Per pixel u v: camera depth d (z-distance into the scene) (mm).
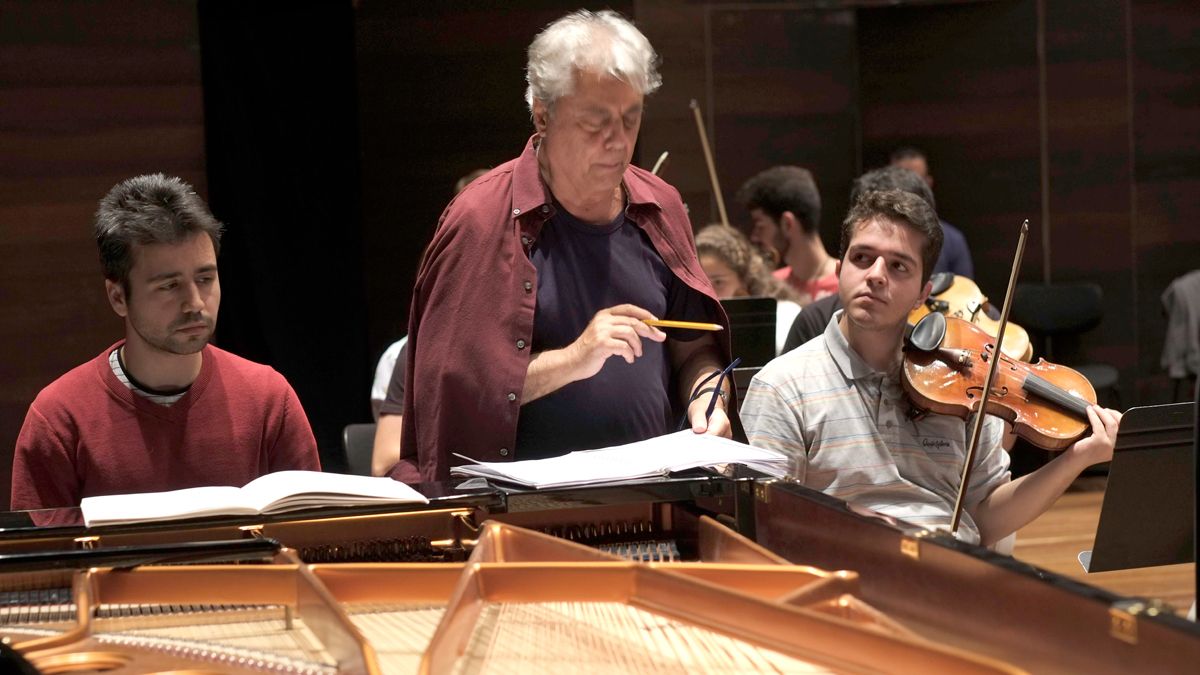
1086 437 2473
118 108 4449
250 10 4762
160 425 2068
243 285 4914
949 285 3693
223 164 4820
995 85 6652
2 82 4293
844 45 6797
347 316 5031
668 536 1776
